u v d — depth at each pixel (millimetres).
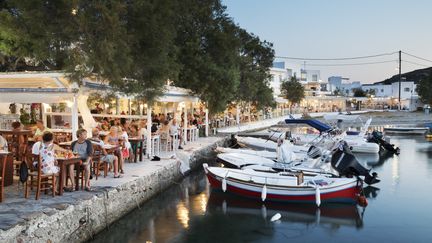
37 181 10367
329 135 22547
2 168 10133
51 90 13961
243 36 41250
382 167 25359
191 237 12039
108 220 11820
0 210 9234
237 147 30094
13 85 16203
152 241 11492
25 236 8281
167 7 14953
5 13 12633
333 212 15047
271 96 45156
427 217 14641
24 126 17266
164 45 15008
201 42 28797
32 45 13773
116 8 12953
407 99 112750
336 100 103750
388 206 16047
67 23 12648
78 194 11086
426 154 31453
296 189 15516
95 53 12586
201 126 31344
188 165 20297
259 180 16391
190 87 27312
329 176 16938
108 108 26359
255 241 11953
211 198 16438
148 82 15367
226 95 29078
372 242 12133
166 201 15875
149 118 19078
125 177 14078
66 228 9680
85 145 11891
